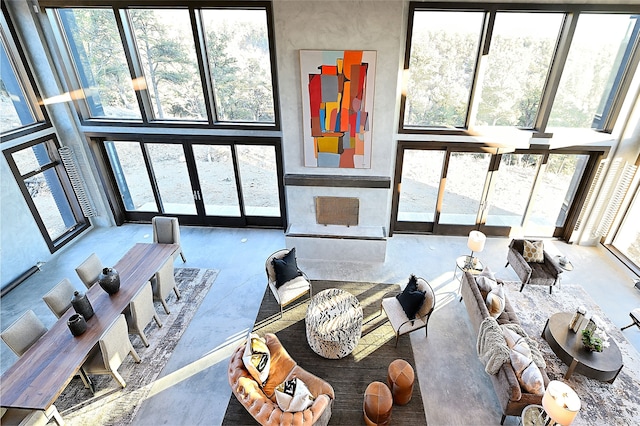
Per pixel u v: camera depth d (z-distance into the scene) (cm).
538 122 659
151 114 729
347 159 661
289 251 598
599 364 446
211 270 685
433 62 622
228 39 634
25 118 688
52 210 751
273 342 476
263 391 419
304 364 495
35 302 619
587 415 429
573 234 748
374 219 708
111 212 834
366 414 407
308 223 727
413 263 699
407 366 438
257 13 607
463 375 481
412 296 504
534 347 471
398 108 655
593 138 650
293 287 561
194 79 677
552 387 353
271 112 696
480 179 723
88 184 797
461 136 671
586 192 699
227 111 707
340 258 705
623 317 571
